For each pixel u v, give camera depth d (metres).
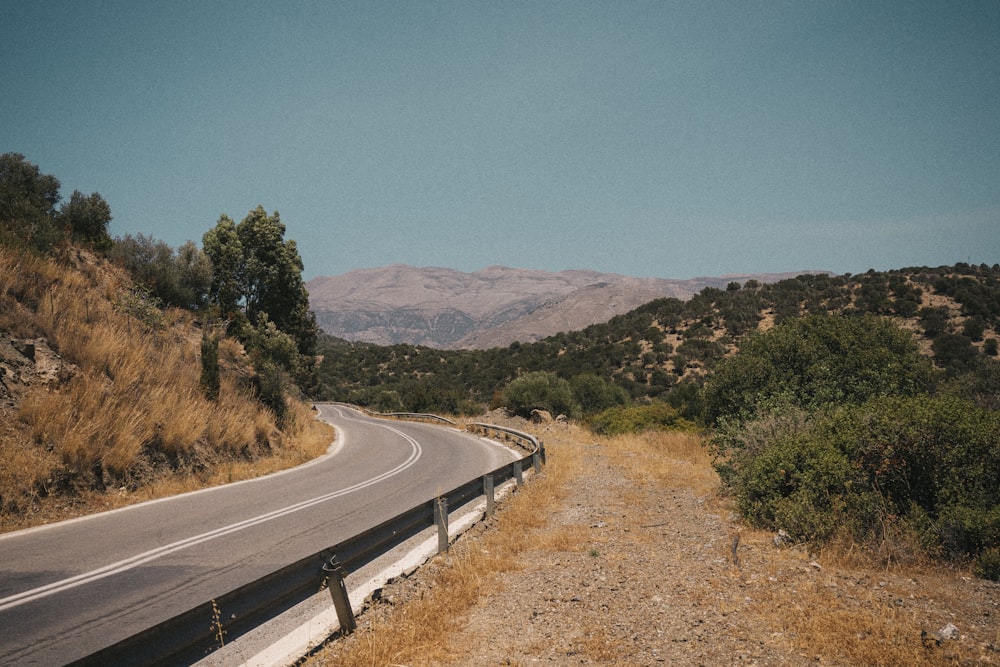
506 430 23.64
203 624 3.67
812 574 6.27
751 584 5.99
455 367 84.06
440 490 12.11
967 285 57.25
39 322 12.46
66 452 9.89
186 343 18.42
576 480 13.30
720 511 9.63
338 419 42.81
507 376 72.75
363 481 13.42
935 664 4.14
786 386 13.68
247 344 26.47
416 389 47.34
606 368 67.44
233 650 4.65
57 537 7.73
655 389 57.19
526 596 5.82
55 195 19.97
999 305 50.50
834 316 15.63
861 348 14.19
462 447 22.16
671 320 79.25
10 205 16.53
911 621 4.91
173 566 6.54
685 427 23.20
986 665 4.14
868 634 4.69
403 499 11.05
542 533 8.52
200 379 16.09
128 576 6.15
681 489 11.95
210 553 7.10
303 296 38.66
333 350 114.12
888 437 7.70
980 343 45.75
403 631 4.76
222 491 11.70
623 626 4.96
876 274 72.00
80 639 4.51
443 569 6.67
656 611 5.29
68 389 11.38
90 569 6.38
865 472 7.88
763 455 9.30
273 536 7.98
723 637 4.70
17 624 4.80
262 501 10.69
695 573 6.38
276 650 4.63
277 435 18.66
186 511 9.61
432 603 5.44
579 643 4.64
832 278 78.69
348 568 5.31
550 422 30.30
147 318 17.38
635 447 19.66
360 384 80.94
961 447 7.31
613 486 12.44
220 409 15.74
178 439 12.86
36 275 14.08
